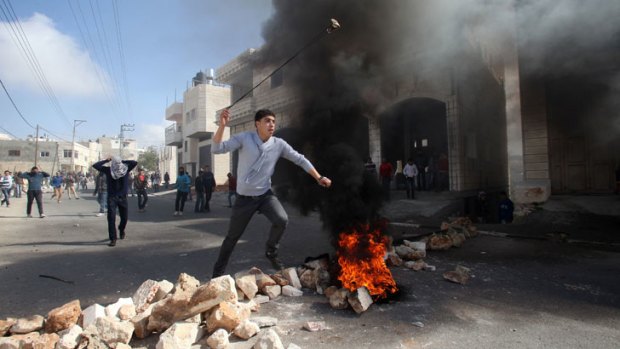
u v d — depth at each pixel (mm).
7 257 5020
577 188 8602
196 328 2471
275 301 3195
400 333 2531
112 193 6000
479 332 2541
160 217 10055
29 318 2598
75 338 2305
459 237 5469
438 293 3340
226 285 2660
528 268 4176
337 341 2420
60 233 7191
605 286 3525
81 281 3883
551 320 2738
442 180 11828
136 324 2490
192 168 30656
